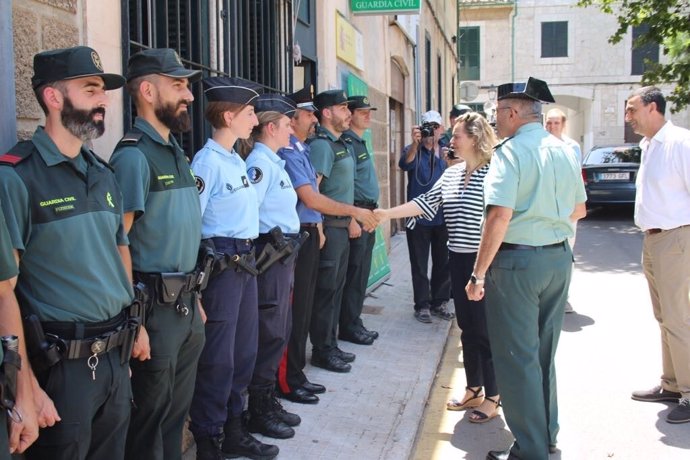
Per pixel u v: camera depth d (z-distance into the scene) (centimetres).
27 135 260
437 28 1725
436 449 395
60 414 221
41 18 267
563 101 3359
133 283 265
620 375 507
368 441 388
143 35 367
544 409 352
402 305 703
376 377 491
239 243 332
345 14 759
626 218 1516
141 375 276
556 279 346
